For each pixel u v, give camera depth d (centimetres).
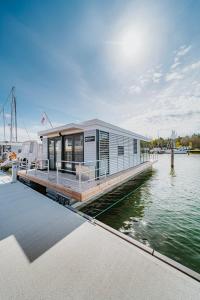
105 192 788
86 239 304
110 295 184
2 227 356
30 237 313
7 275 215
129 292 188
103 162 785
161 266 230
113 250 269
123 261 241
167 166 2042
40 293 188
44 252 265
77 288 194
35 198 573
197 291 188
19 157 1466
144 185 1045
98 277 211
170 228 486
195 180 1203
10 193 640
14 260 246
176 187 997
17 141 2081
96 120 717
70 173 869
